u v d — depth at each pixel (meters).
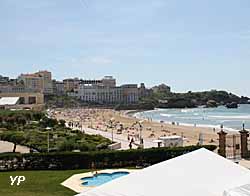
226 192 13.48
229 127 123.38
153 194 13.56
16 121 92.31
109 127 120.06
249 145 44.31
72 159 37.44
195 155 17.02
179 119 174.12
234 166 16.23
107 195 13.89
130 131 105.38
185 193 13.60
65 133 72.31
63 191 26.97
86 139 62.72
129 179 14.92
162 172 15.33
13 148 55.28
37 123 93.94
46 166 37.38
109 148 55.22
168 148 39.47
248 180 14.73
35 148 52.41
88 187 28.27
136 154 38.69
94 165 37.59
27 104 165.50
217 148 45.28
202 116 192.50
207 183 14.47
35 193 26.42
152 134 92.75
